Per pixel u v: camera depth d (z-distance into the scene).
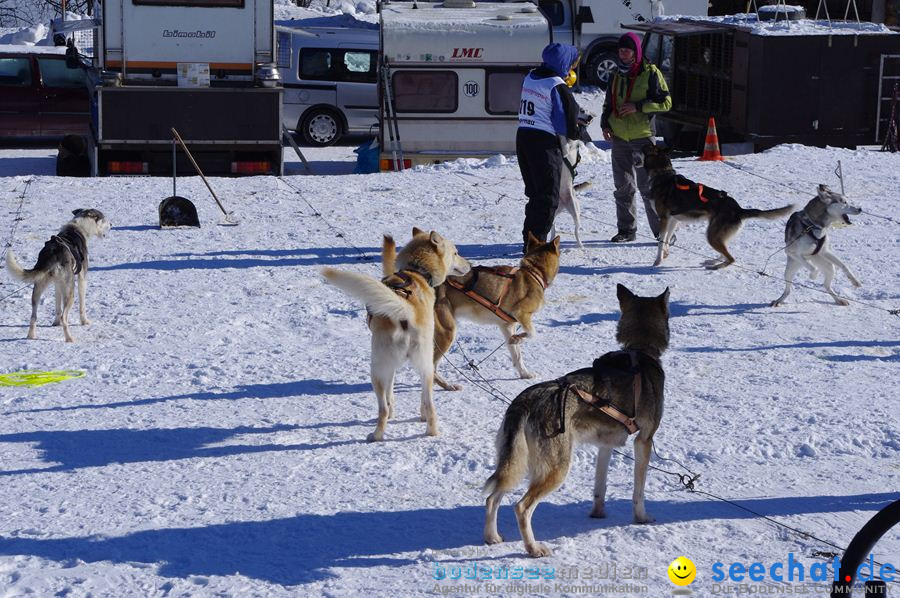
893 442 6.08
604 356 5.09
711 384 7.19
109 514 5.19
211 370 7.61
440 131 17.89
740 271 10.41
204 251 11.15
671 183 10.43
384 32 17.48
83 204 13.26
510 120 17.86
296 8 26.86
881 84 17.92
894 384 7.13
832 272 9.22
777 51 17.62
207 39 17.12
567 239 11.77
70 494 5.45
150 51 17.02
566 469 4.76
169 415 6.68
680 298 9.48
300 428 6.46
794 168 15.35
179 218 12.20
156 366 7.70
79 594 4.36
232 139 16.97
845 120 18.03
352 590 4.39
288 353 8.02
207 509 5.26
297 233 11.95
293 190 14.32
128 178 15.03
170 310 9.13
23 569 4.59
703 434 6.26
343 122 21.53
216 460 5.94
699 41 19.78
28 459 5.95
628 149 11.27
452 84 17.70
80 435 6.33
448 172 15.57
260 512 5.22
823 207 8.91
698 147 19.47
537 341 8.25
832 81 17.86
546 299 9.41
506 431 4.71
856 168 15.38
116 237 11.72
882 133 18.17
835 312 9.02
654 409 5.02
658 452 6.02
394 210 13.11
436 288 7.02
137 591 4.39
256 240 11.65
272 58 17.34
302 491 5.49
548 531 5.00
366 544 4.86
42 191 13.93
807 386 7.11
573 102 10.25
